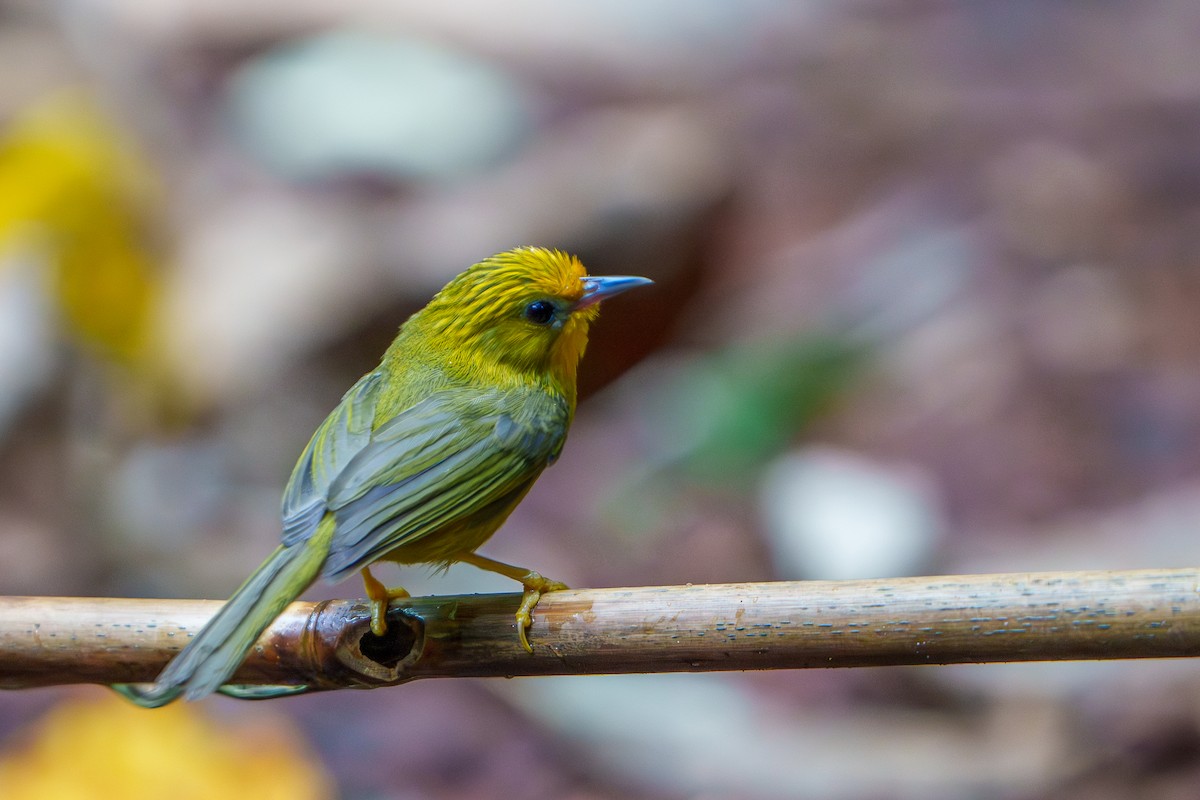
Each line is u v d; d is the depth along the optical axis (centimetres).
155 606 598
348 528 624
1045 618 530
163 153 1575
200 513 1252
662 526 1223
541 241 1400
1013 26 2148
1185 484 1152
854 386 1331
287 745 855
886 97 1917
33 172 1209
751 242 1603
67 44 1730
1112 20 2131
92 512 1224
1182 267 1437
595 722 971
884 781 934
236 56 1898
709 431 1277
